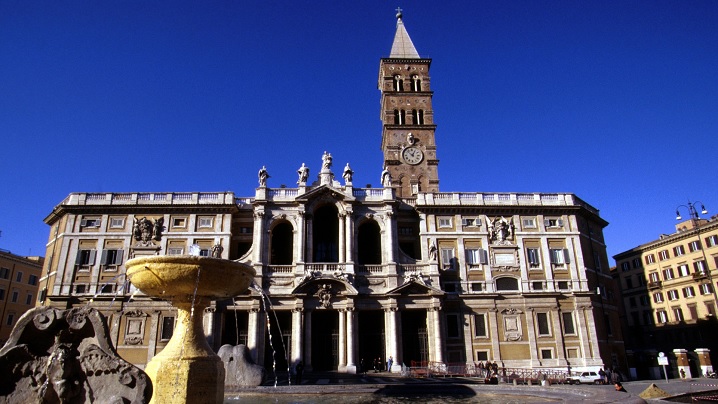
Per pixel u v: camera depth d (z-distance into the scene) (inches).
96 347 458.3
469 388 1013.2
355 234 2063.2
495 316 2017.7
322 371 1867.6
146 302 1950.1
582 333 2016.5
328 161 2209.6
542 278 2107.5
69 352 451.2
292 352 1844.2
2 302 2866.6
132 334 1911.9
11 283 2950.3
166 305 1951.3
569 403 580.1
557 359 1968.5
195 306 597.6
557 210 2213.3
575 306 2058.3
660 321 2957.7
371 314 2063.2
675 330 2829.7
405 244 2218.3
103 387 452.1
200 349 576.4
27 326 453.7
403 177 2642.7
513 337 1991.9
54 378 441.4
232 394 988.6
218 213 2102.6
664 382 1635.1
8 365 436.8
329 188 2080.5
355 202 2097.7
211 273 571.2
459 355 1951.3
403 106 2815.0
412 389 1021.8
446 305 2017.7
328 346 1957.4
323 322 1993.1
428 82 2893.7
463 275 2079.2
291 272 1979.6
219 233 2068.2
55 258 2079.2
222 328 1892.2
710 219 2940.5
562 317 2044.8
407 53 2997.0
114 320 1927.9
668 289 2918.3
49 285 2052.2
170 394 534.9
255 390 997.8
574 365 1973.4
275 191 2123.5
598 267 2279.8
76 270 2009.1
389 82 2866.6
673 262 2903.5
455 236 2139.5
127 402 445.7
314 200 2092.8
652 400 738.2
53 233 2196.1
